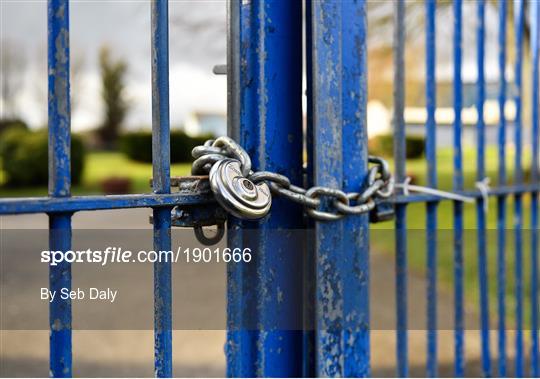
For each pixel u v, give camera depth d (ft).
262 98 4.29
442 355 14.11
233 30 4.30
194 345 14.58
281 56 4.40
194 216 3.92
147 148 90.07
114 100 104.73
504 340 7.32
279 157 4.39
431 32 5.97
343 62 4.64
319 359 4.38
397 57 5.54
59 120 3.27
